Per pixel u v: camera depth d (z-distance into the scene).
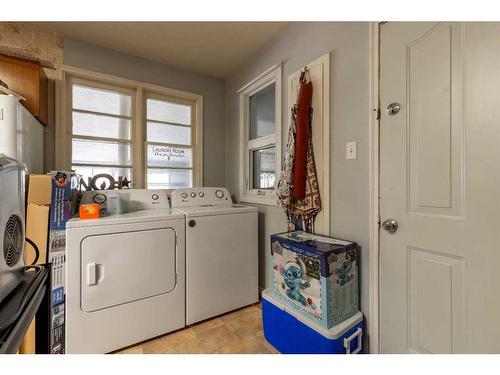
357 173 1.33
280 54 1.93
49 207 1.42
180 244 1.71
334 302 1.21
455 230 0.95
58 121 1.93
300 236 1.50
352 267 1.29
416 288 1.08
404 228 1.12
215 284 1.85
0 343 0.51
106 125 2.22
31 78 1.61
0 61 1.53
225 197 2.37
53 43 1.91
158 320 1.61
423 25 1.05
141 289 1.56
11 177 0.69
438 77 1.00
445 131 0.98
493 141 0.85
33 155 1.62
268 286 2.12
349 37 1.37
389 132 1.18
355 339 1.24
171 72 2.47
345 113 1.39
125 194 1.88
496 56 0.85
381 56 1.21
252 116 2.47
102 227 1.45
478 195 0.89
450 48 0.96
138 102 2.31
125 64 2.22
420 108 1.06
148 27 1.85
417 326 1.07
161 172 2.50
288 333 1.36
